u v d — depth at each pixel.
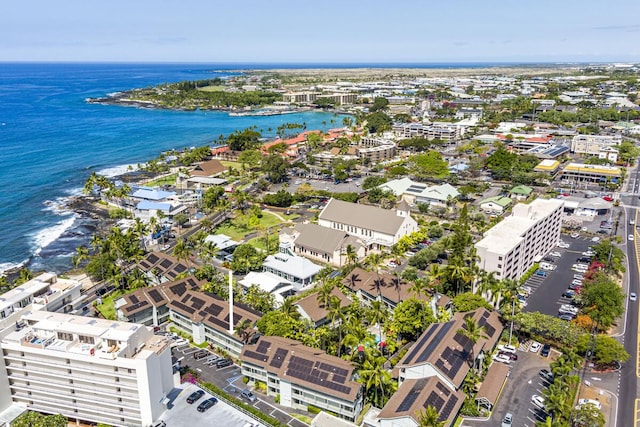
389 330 127.38
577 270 168.50
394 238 184.75
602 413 97.75
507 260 143.75
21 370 98.44
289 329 115.44
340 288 146.00
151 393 93.81
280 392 102.94
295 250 188.25
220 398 103.06
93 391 96.06
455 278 142.50
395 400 93.69
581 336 116.62
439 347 103.56
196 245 183.88
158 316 135.25
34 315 105.06
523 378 109.88
